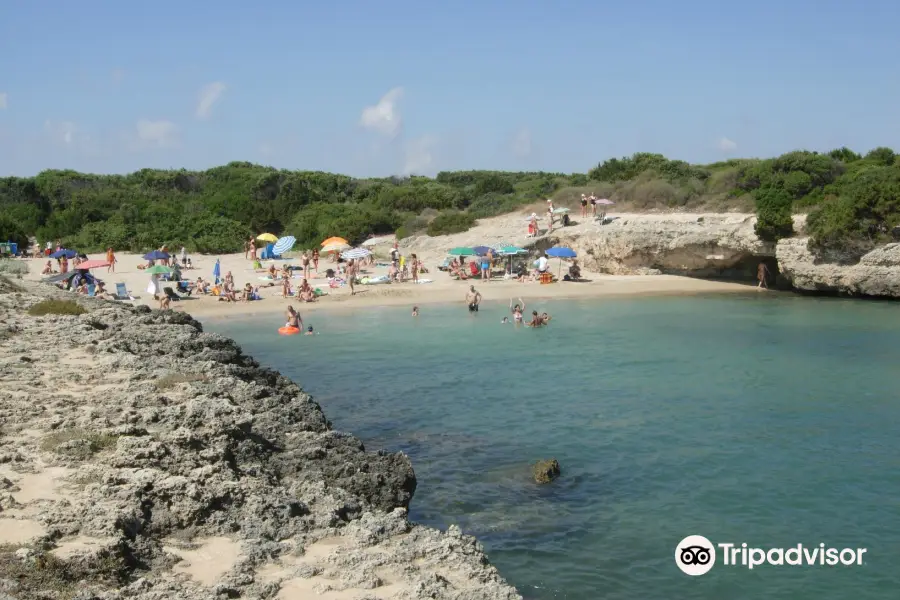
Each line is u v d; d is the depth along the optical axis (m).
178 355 20.70
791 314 39.34
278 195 87.00
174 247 66.44
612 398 23.55
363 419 21.69
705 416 21.58
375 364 28.84
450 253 50.06
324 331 35.91
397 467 16.11
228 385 17.84
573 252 49.81
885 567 13.27
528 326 36.38
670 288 48.41
